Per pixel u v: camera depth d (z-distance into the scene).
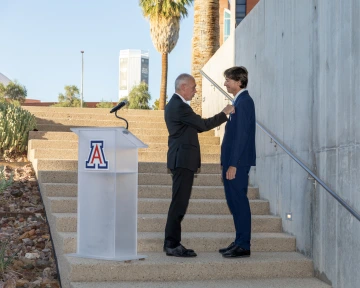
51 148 9.14
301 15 6.20
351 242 4.92
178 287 5.10
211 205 6.96
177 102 5.59
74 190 7.11
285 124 6.65
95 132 5.30
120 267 5.20
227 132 5.78
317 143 5.73
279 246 6.23
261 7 7.66
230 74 5.73
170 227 5.62
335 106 5.28
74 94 43.12
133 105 35.12
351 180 4.93
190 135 5.56
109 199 5.26
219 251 5.86
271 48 7.20
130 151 5.39
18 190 7.77
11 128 9.44
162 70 24.67
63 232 6.01
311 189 5.85
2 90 37.50
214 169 8.34
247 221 5.71
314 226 5.76
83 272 5.12
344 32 5.09
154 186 7.27
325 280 5.47
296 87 6.32
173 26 24.44
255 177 7.84
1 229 6.68
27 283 5.40
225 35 19.67
